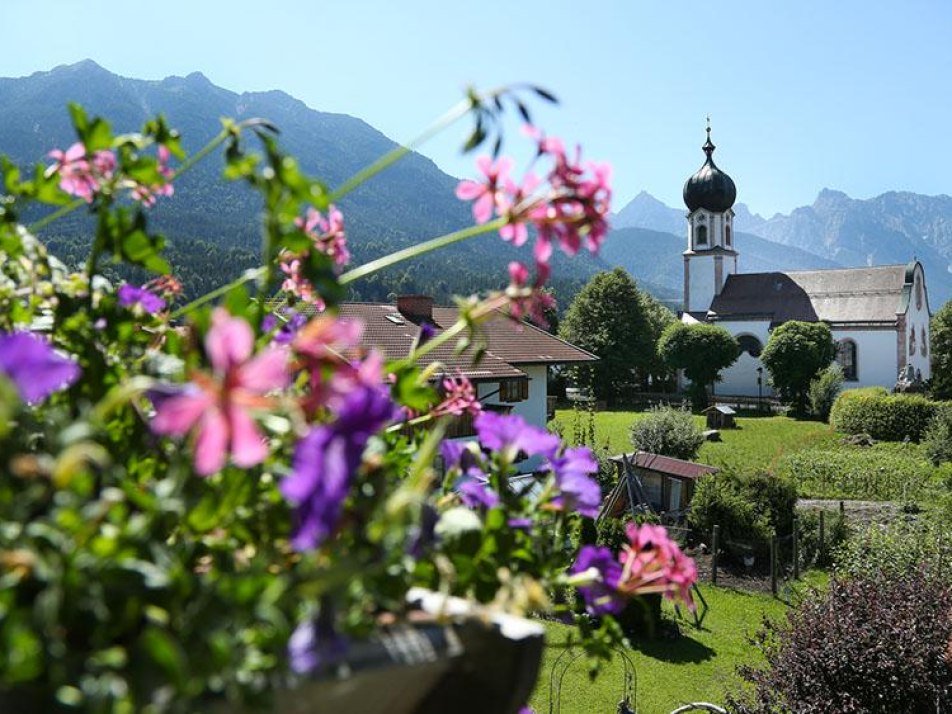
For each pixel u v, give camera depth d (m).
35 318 1.36
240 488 0.91
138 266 1.34
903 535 11.62
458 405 1.56
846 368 53.81
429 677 0.96
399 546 0.88
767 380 56.19
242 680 0.69
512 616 1.02
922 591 7.82
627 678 10.48
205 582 0.72
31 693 0.62
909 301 53.03
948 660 6.84
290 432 0.92
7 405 0.60
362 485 0.82
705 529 18.53
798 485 26.97
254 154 1.12
